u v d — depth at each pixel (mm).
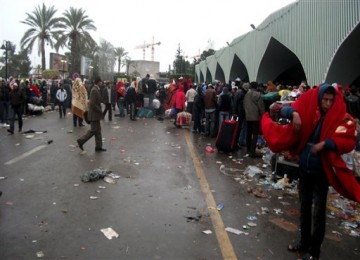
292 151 4078
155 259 3883
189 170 7812
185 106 17031
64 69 36781
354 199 3670
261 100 9188
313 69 14125
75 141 10945
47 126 14523
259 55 23297
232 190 6457
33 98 19234
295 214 5367
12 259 3779
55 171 7336
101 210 5238
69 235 4383
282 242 4402
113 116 19188
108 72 37656
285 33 17266
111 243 4211
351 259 4090
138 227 4688
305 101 3867
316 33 13844
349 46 12188
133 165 8070
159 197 5922
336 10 12297
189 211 5324
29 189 6125
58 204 5434
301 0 15188
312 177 3898
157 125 15836
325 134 3680
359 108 9773
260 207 5621
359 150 6875
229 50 35750
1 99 14812
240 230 4723
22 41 42906
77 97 14109
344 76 13336
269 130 4004
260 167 8219
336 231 4863
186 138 12344
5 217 4887
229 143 9734
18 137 11602
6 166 7668
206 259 3922
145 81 18922
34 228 4555
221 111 11820
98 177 6832
